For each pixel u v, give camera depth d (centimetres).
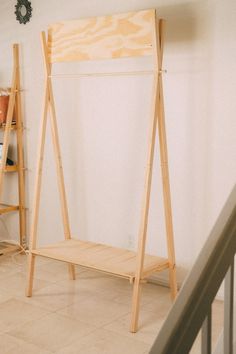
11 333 284
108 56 315
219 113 321
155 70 297
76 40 328
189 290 96
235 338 161
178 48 333
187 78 332
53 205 423
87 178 397
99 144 386
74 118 397
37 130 424
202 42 322
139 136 361
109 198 386
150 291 353
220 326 290
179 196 345
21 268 401
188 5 325
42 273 388
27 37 417
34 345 270
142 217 295
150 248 366
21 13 417
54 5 396
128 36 304
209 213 333
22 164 432
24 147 436
